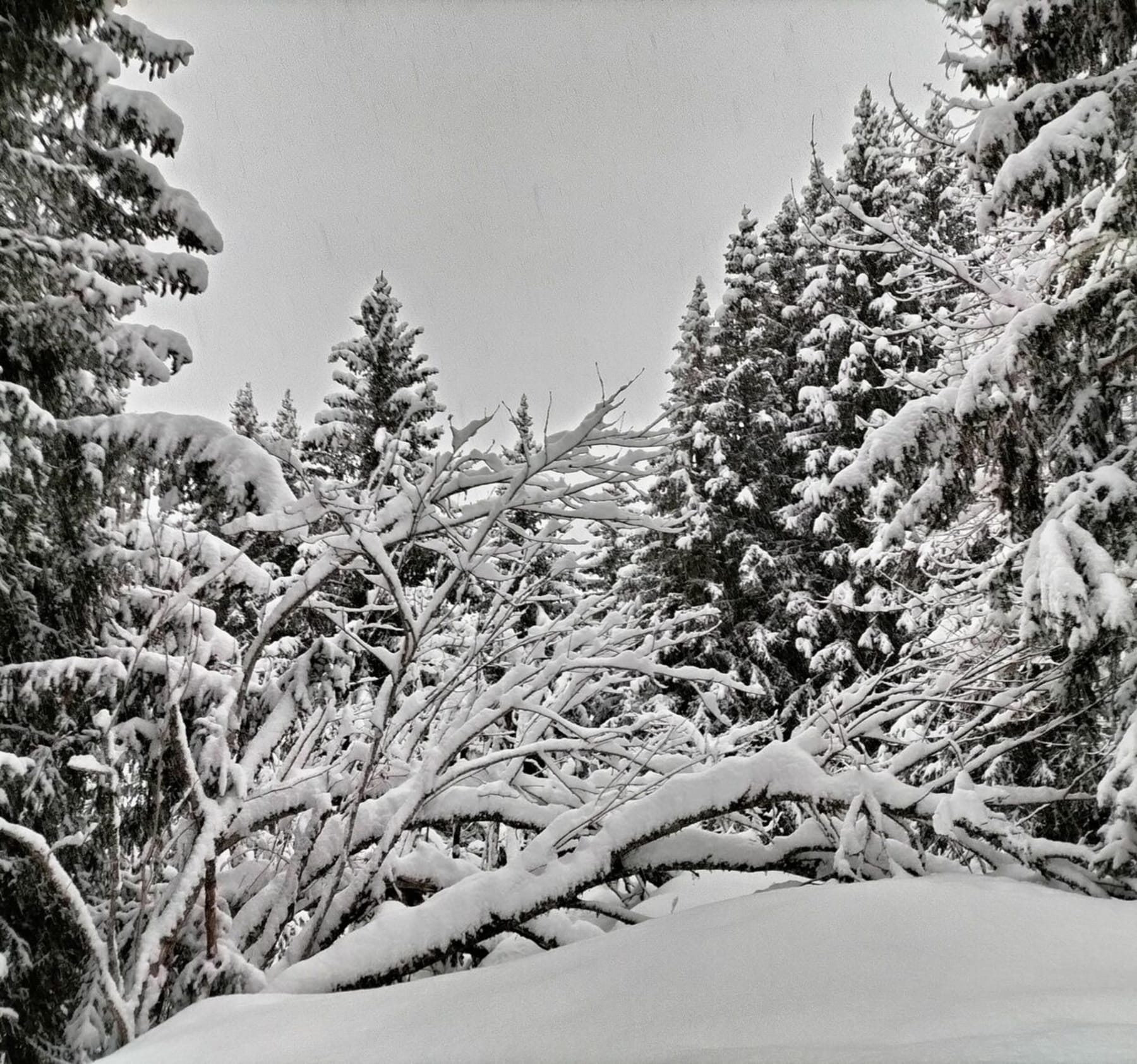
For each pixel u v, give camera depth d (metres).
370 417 15.48
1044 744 5.55
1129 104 4.82
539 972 3.19
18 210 5.65
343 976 4.33
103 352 5.76
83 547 5.54
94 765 4.12
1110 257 5.38
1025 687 5.09
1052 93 5.18
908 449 5.27
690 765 6.06
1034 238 6.51
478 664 6.32
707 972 2.70
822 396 14.11
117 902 4.15
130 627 5.76
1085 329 5.16
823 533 13.00
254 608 7.37
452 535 5.57
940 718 6.75
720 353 17.48
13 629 5.28
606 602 6.30
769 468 16.06
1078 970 2.50
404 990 3.34
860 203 14.32
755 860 5.29
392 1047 2.57
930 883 3.38
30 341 5.43
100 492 5.31
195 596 5.73
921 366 13.16
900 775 5.82
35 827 5.05
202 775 5.21
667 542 15.19
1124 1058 1.64
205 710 5.50
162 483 5.42
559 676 7.09
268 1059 2.67
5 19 5.05
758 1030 2.20
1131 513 4.84
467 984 3.24
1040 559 4.68
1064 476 5.38
